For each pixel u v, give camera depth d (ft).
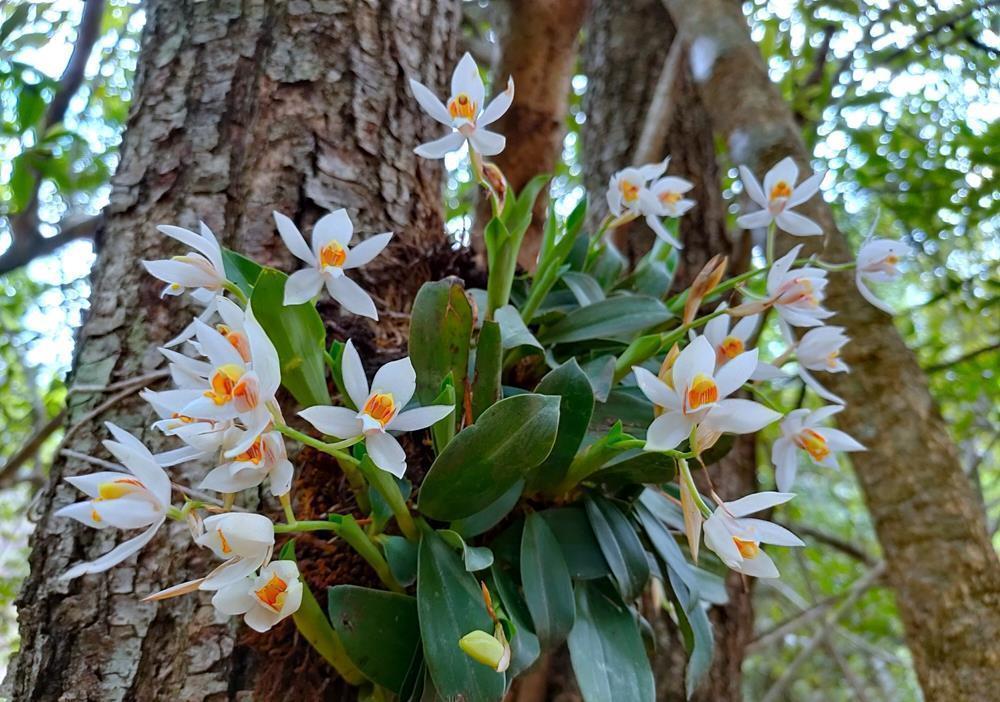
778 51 2.88
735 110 2.12
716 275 1.01
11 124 2.00
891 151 2.81
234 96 1.29
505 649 0.75
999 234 2.86
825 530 4.93
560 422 0.92
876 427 1.76
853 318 1.86
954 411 3.56
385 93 1.37
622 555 0.98
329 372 1.09
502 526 1.02
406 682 0.86
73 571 0.73
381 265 1.24
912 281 3.46
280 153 1.25
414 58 1.45
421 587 0.84
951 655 1.54
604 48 2.77
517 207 1.07
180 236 0.84
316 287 0.84
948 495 1.65
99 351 1.14
